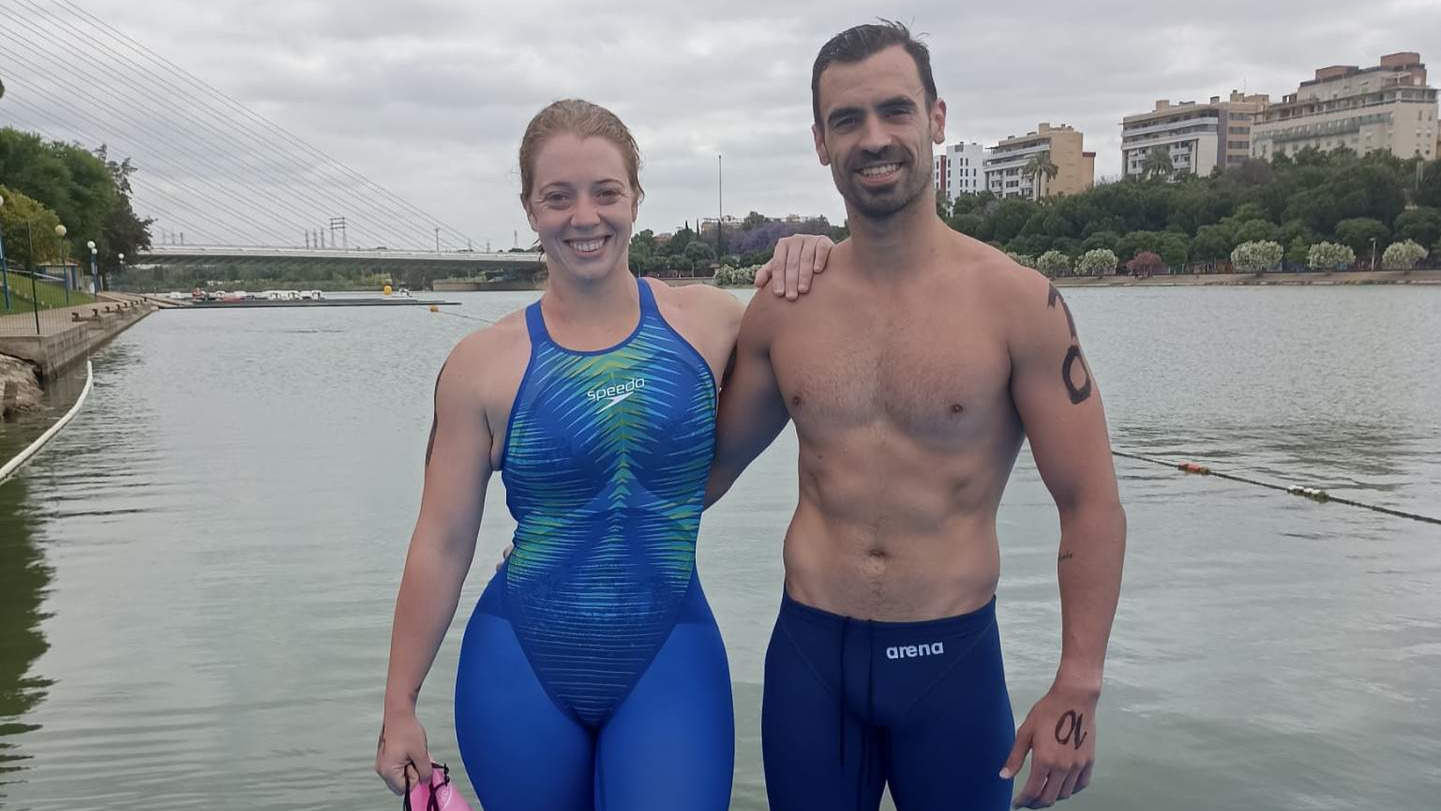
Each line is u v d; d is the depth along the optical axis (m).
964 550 2.51
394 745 2.48
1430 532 7.78
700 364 2.54
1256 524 8.06
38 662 5.38
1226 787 3.95
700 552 7.29
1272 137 149.12
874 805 2.72
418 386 20.48
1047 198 101.50
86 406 17.39
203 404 17.55
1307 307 48.31
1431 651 5.29
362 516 8.71
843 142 2.36
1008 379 2.41
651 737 2.43
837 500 2.55
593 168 2.37
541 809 2.51
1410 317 39.69
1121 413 15.09
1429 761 4.12
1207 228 87.06
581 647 2.46
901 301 2.45
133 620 6.02
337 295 109.25
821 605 2.60
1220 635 5.54
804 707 2.63
